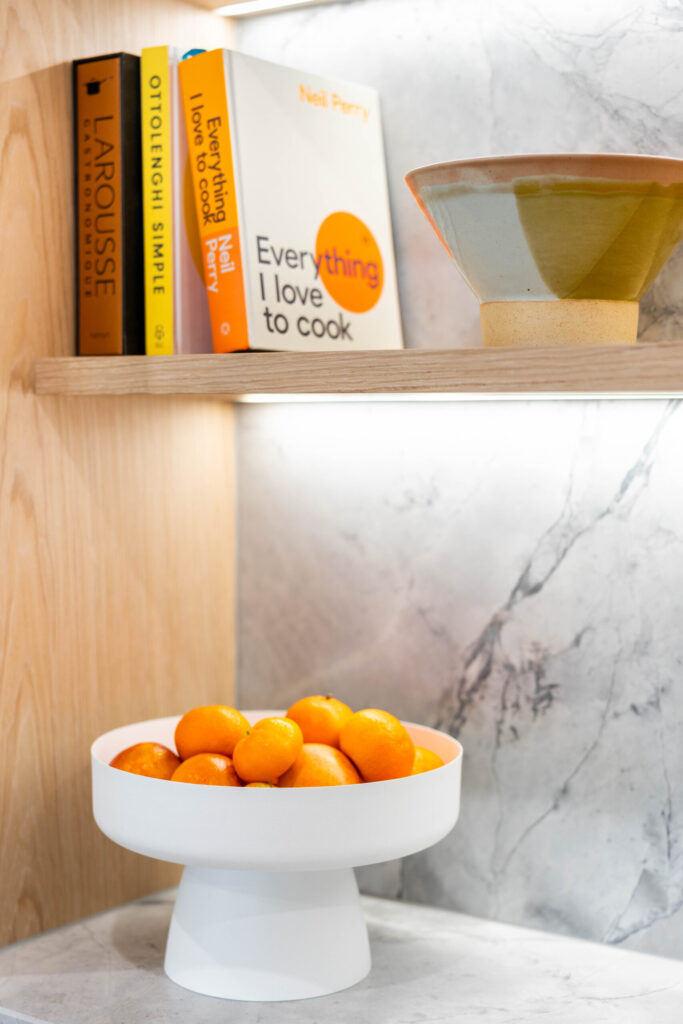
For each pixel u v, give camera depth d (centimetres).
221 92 91
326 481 112
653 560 96
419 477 107
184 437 112
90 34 100
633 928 97
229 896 88
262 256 92
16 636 95
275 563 116
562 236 80
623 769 97
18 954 95
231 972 87
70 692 100
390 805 83
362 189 103
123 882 108
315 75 99
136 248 97
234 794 80
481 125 102
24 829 97
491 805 104
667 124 93
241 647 118
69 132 99
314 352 84
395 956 96
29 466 96
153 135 96
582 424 99
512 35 100
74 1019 83
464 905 105
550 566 100
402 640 108
